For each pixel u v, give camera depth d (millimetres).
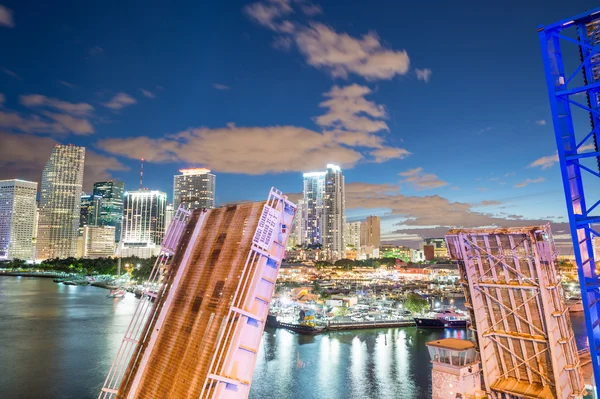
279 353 123875
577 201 30734
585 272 29953
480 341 56062
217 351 43531
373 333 154000
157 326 55625
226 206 57938
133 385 52719
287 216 50375
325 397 87250
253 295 45719
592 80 31266
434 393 58688
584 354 63906
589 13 30000
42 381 95188
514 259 49719
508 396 56219
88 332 148875
